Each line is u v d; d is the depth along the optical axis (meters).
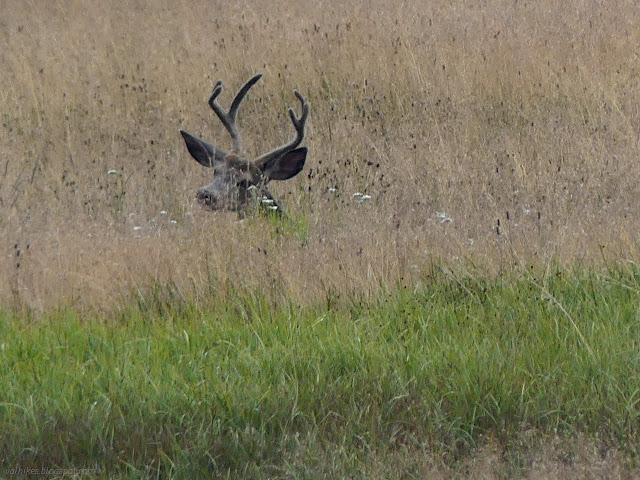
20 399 21.12
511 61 51.31
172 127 47.72
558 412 20.42
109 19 64.00
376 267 27.56
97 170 41.09
